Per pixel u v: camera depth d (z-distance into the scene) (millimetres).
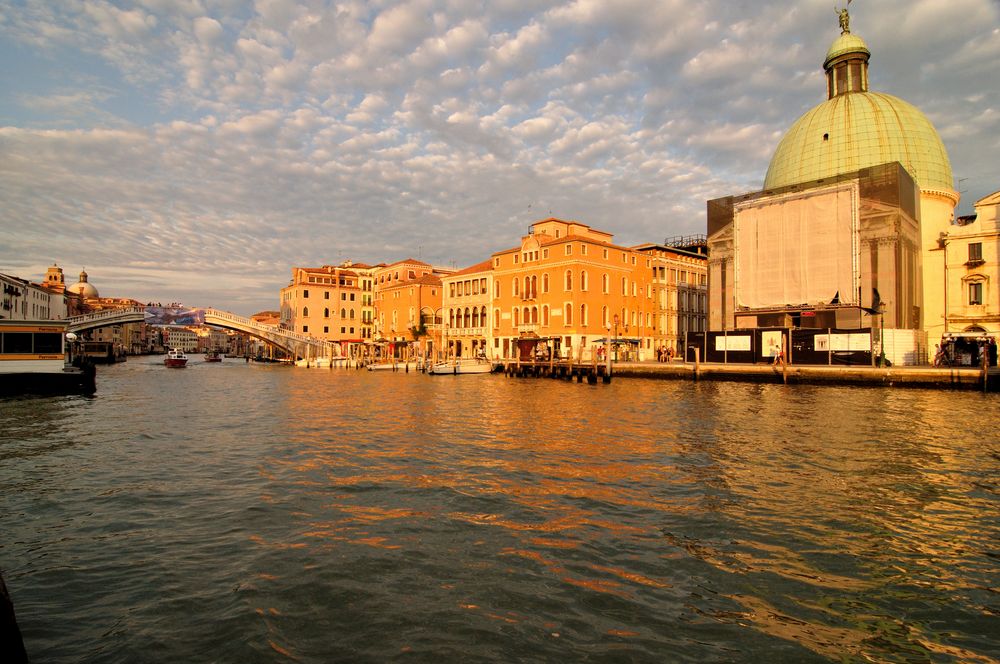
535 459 13641
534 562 7398
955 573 7152
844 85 56812
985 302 47156
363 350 83500
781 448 14977
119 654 5230
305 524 8883
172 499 10250
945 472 12289
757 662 5199
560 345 56312
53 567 7207
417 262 85812
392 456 14055
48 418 21797
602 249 57812
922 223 51125
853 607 6270
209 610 6082
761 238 47219
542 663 5137
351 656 5238
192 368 74938
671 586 6730
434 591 6566
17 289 64250
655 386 38062
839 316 43938
